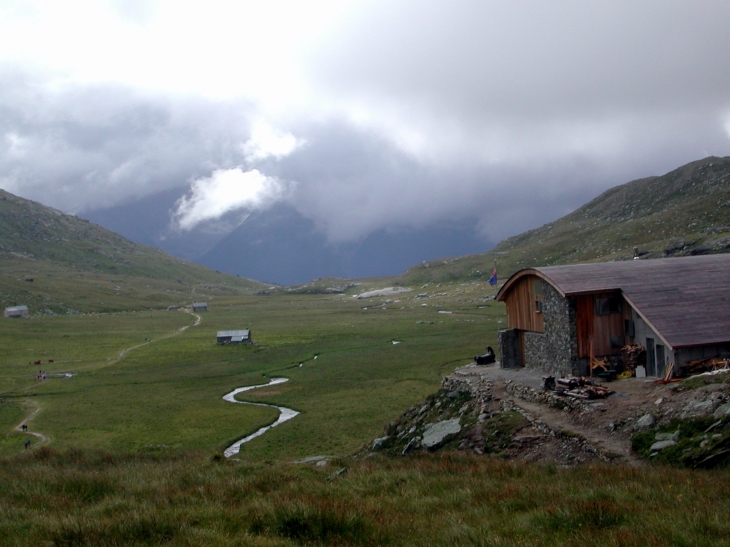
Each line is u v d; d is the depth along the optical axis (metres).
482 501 15.85
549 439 25.78
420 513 15.30
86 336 150.25
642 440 22.19
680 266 37.69
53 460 29.73
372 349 104.75
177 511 14.63
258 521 13.88
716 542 11.09
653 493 15.13
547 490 16.34
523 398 32.62
